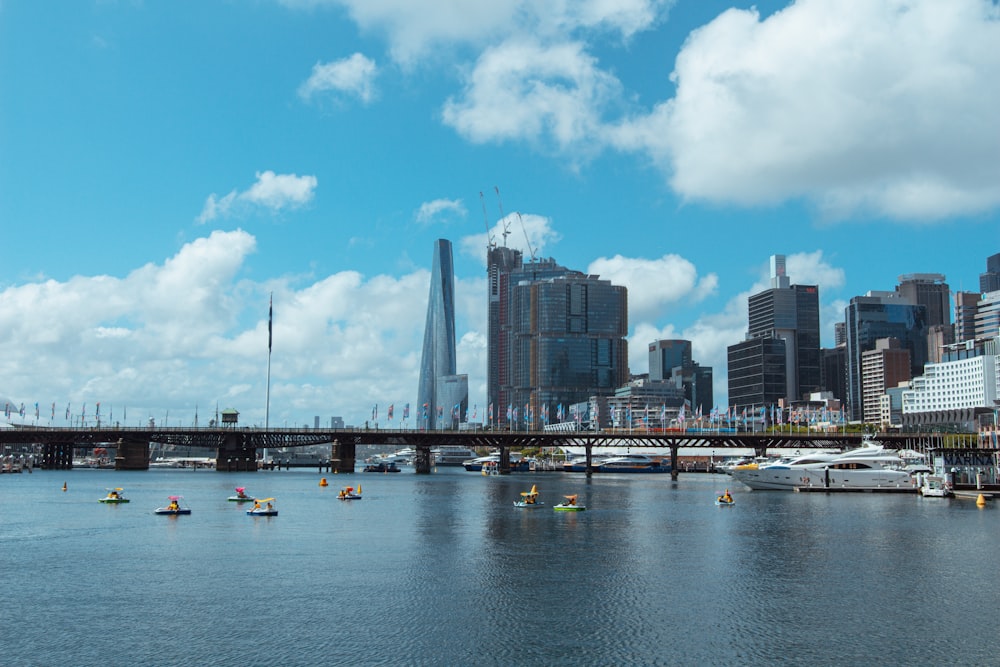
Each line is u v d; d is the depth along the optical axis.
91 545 97.12
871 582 76.25
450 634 58.03
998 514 139.25
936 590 72.81
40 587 72.44
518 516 133.88
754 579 77.31
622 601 67.88
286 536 105.81
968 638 57.88
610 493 199.75
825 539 105.00
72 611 63.84
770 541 102.69
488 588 72.50
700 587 73.56
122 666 51.03
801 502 167.12
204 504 154.50
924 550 95.75
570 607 65.75
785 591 72.00
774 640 57.19
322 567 82.44
